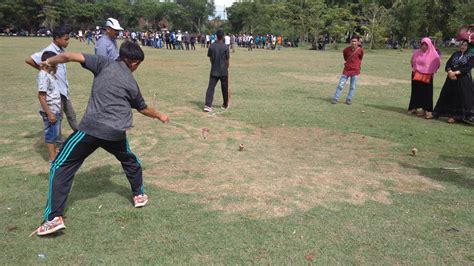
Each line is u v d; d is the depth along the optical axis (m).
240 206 4.65
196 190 5.07
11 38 59.06
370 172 5.85
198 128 8.00
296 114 9.53
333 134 7.86
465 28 9.12
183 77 16.08
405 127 8.62
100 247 3.78
